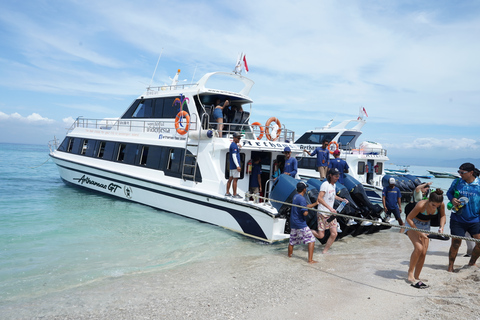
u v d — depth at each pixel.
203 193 8.73
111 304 4.36
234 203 8.01
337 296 4.57
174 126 10.45
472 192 5.32
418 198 6.73
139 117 11.79
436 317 3.71
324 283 5.13
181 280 5.32
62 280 5.25
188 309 4.18
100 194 12.30
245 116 10.98
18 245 6.93
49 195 12.39
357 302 4.32
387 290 4.75
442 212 5.56
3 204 10.91
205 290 4.86
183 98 9.98
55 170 25.91
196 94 9.73
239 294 4.69
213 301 4.43
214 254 6.82
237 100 10.76
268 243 7.61
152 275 5.55
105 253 6.69
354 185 8.76
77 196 12.19
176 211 9.62
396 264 6.20
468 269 5.49
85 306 4.30
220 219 8.48
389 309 4.05
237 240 7.79
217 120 9.17
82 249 6.87
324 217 6.94
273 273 5.67
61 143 14.80
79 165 12.92
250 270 5.84
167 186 9.65
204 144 8.95
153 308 4.21
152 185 10.19
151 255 6.66
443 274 5.40
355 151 17.78
